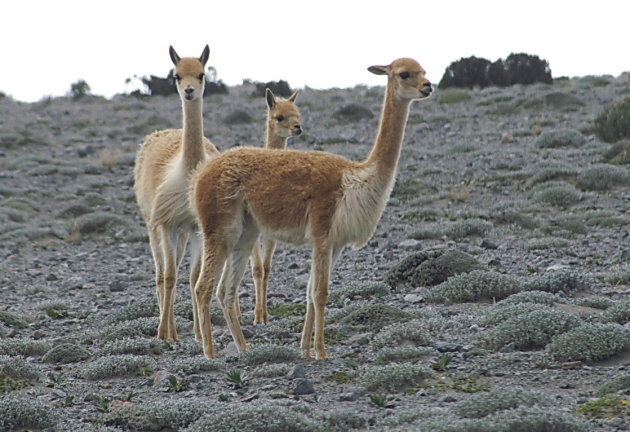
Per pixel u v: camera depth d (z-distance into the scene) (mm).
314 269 30203
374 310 37406
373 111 138125
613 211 66688
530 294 38344
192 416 24562
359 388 26578
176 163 36938
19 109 163500
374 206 30484
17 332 41406
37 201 94625
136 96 176875
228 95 171750
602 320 33688
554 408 22781
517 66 153250
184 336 38531
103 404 26719
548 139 96500
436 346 31609
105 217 81750
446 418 22469
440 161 93812
